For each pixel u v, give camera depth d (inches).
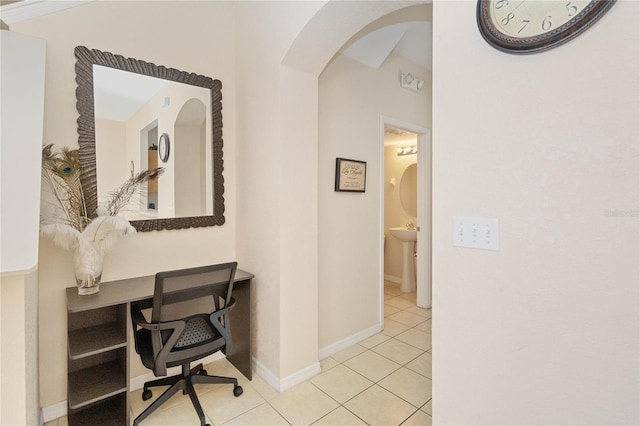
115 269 78.2
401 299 157.2
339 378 86.4
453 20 45.2
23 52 57.5
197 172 90.2
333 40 75.9
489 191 42.3
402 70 123.6
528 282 39.4
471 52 43.4
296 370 83.4
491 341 43.0
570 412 37.1
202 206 91.1
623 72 32.4
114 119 76.9
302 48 75.7
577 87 35.1
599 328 34.7
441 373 48.6
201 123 90.7
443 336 48.0
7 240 41.8
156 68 82.4
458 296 46.1
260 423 68.9
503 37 39.4
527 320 39.7
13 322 45.3
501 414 42.6
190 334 68.8
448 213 46.6
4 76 54.4
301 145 82.8
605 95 33.5
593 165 34.5
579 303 35.9
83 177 72.2
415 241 169.8
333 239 101.1
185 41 87.9
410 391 80.5
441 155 47.0
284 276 80.0
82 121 72.2
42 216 66.1
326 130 97.7
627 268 32.9
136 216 80.4
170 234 86.1
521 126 39.3
